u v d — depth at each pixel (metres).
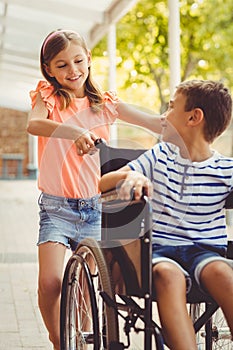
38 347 4.60
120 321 4.12
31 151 26.08
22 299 6.05
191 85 3.27
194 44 19.14
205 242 3.18
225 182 3.21
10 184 22.27
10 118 26.41
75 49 3.69
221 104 3.24
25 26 12.20
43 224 3.66
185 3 18.92
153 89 21.86
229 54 19.14
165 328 2.90
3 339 4.80
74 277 3.43
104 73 20.70
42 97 3.69
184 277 2.97
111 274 3.05
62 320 3.46
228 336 3.45
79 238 3.67
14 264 7.86
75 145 3.44
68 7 9.93
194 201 3.19
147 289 2.85
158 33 19.28
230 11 18.98
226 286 2.98
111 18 10.05
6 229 11.21
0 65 17.67
